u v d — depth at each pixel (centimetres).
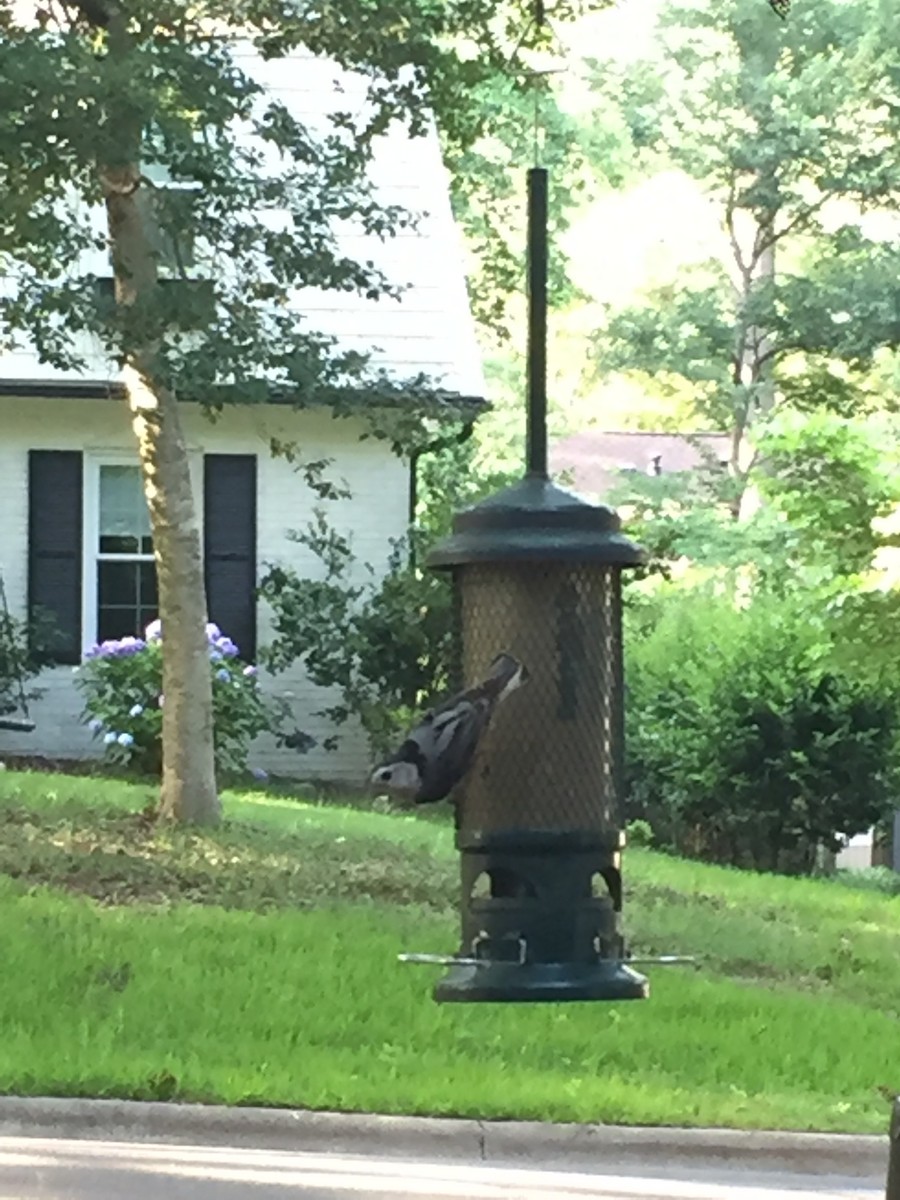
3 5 1394
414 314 2212
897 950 1374
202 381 1383
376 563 2194
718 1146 835
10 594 2167
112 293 1608
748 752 2066
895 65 3269
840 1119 866
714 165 3375
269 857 1456
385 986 1082
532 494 608
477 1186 775
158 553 1566
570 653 611
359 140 1492
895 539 1959
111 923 1200
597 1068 950
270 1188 760
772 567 2872
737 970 1249
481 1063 942
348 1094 858
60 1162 796
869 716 2058
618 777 619
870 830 2217
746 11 3291
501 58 1545
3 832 1454
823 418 2047
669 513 3434
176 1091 861
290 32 1459
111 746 2011
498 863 601
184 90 1337
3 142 1254
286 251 1451
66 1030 965
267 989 1062
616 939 611
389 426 1529
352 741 2189
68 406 2177
